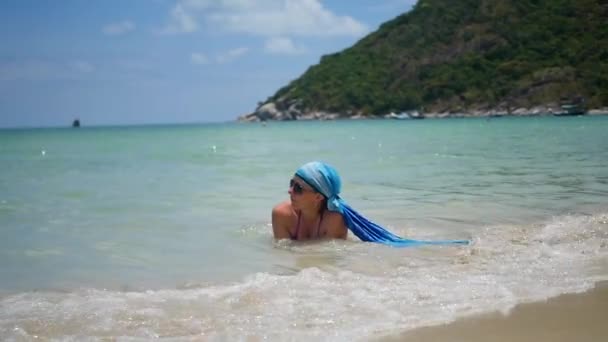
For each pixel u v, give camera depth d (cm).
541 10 10256
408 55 11506
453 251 509
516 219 659
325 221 579
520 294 372
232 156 1970
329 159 1681
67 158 1980
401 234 595
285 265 471
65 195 909
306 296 367
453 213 707
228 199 857
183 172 1328
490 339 301
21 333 310
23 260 493
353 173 1209
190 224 661
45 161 1808
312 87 12381
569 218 646
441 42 11212
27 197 886
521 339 301
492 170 1216
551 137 2762
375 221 663
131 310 346
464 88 10012
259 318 328
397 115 10450
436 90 10244
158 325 320
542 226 611
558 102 8538
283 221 579
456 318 329
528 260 463
